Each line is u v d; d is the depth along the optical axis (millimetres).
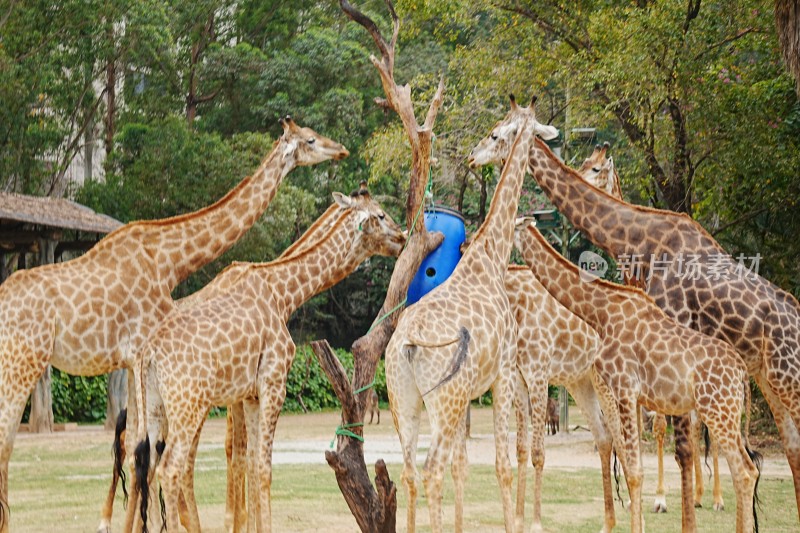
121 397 19562
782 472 13031
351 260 9070
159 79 32500
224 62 32594
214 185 26438
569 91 18578
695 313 8398
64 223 17594
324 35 33281
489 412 27406
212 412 24656
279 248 31250
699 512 9953
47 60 27250
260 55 33000
